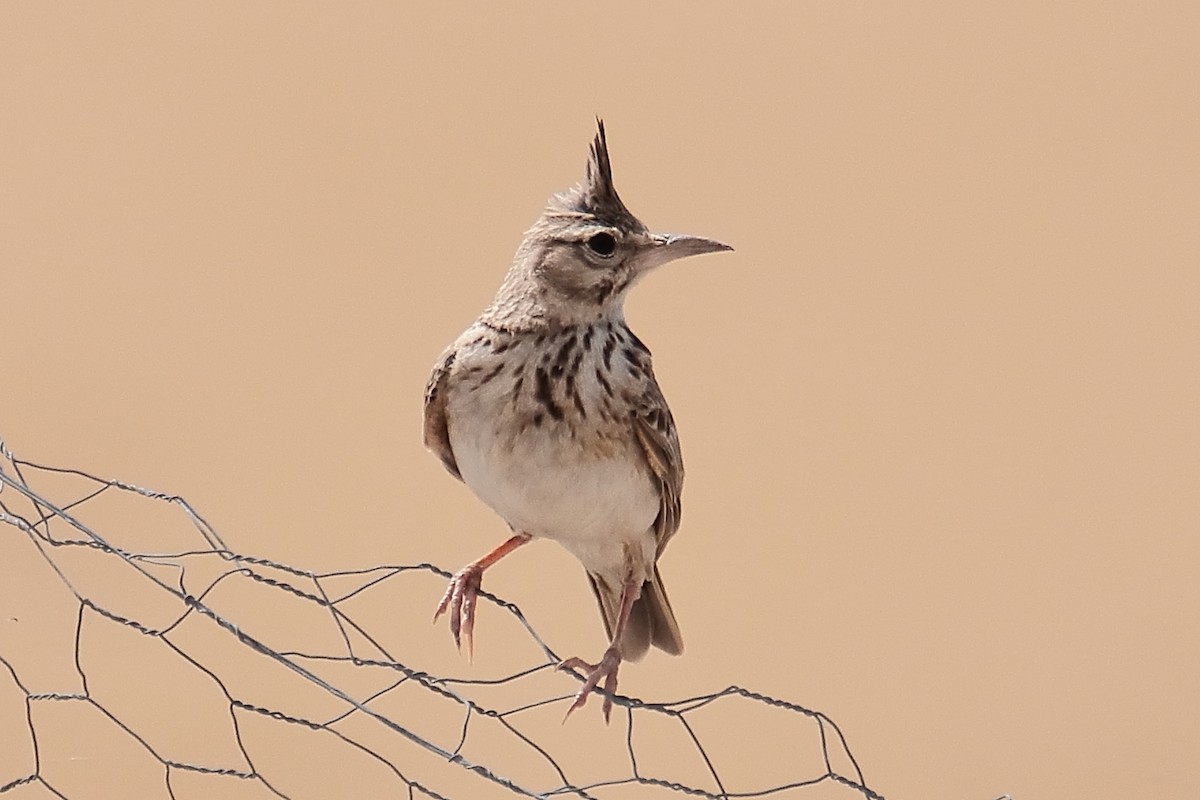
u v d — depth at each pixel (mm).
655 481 10617
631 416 10320
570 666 10477
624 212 10609
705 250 10469
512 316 10328
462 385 10305
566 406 10188
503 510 10664
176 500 8078
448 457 10852
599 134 10633
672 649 11469
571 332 10289
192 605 7375
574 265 10219
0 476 8453
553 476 10273
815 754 16547
